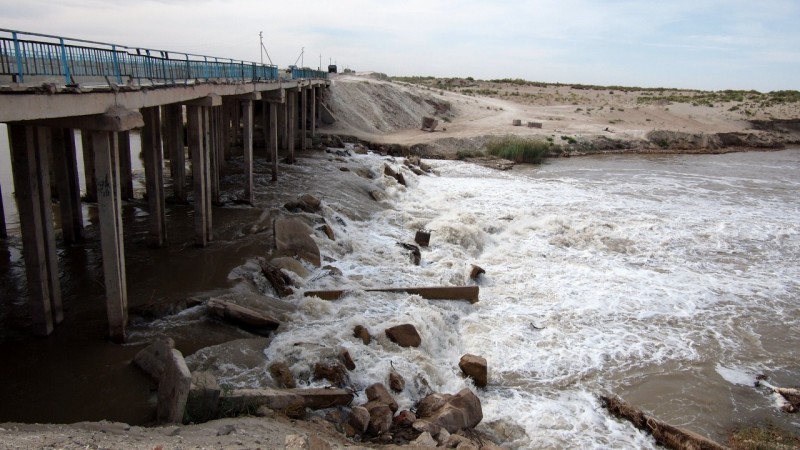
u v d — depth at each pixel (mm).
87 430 8477
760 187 41344
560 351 15453
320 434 10055
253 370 12211
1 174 30547
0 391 10719
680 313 18469
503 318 17203
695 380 14539
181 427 9031
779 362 15766
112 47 12664
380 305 16406
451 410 11352
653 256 24125
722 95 99812
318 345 13336
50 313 12961
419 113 67375
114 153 12258
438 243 23281
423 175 40031
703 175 46438
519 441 11469
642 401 13469
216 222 21969
